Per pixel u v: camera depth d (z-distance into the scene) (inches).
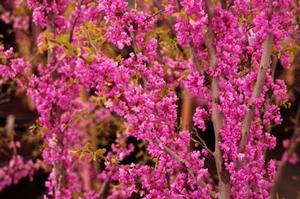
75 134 247.3
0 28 425.1
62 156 228.2
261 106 166.4
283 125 403.5
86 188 294.7
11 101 406.6
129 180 162.1
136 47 154.2
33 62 305.4
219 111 149.5
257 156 156.7
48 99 212.7
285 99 186.1
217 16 148.5
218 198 154.6
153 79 155.0
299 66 256.7
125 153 277.3
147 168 161.6
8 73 207.0
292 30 160.9
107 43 212.8
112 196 271.6
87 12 212.5
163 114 152.9
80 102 274.4
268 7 144.0
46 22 211.3
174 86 224.8
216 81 149.6
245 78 151.0
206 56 155.6
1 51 199.9
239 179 148.7
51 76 219.3
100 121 326.6
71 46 181.9
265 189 165.6
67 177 259.8
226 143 148.1
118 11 148.5
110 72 146.6
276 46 158.4
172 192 155.2
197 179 153.0
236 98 148.3
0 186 358.6
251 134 158.1
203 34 148.3
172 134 155.1
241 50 159.9
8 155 370.3
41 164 358.6
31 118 394.3
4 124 390.3
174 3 153.9
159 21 237.1
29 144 382.0
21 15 365.7
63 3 213.6
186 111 204.1
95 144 314.2
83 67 149.7
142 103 147.2
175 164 155.3
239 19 162.1
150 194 157.5
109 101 148.1
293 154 306.0
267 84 156.3
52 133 222.4
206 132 341.1
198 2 141.2
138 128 149.6
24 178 381.1
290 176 371.2
